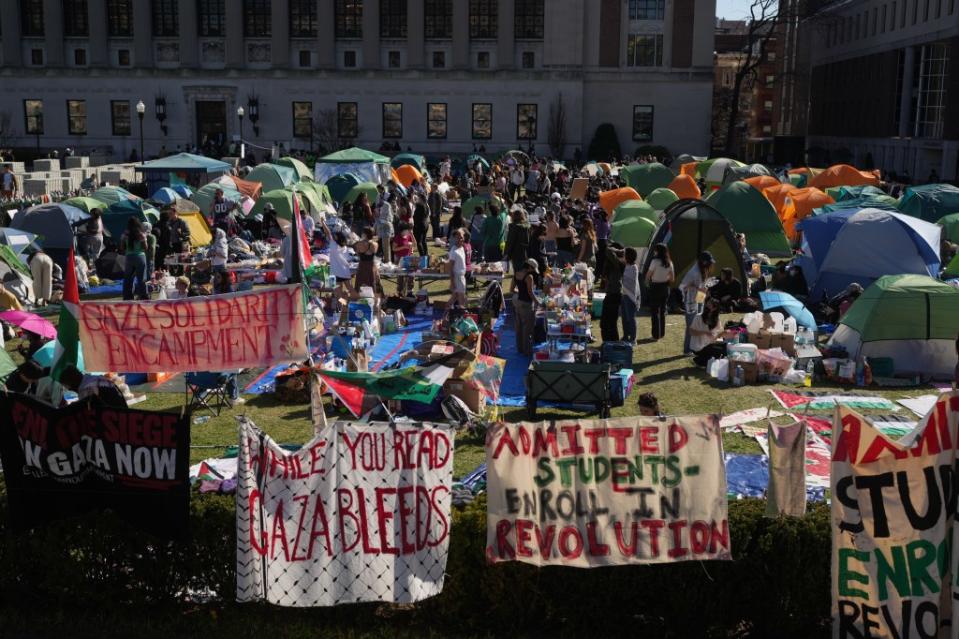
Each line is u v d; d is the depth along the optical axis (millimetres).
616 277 19031
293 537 8859
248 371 17375
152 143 76312
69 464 9250
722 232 22703
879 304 16953
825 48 87750
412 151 76125
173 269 26531
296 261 11688
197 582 9586
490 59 75438
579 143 75312
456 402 13883
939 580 8102
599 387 14266
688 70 75062
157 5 75500
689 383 16812
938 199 30266
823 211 29281
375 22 74938
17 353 18531
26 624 9461
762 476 11961
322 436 8805
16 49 75625
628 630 9117
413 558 8867
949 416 7992
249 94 75625
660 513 8547
